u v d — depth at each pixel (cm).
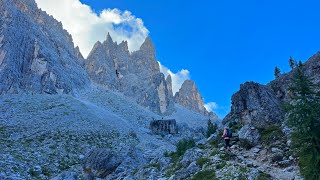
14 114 12469
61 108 14600
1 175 5444
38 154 7856
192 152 4116
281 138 3631
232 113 5531
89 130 12038
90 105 19000
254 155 3488
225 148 3853
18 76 19638
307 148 2480
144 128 18462
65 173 5672
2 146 7925
